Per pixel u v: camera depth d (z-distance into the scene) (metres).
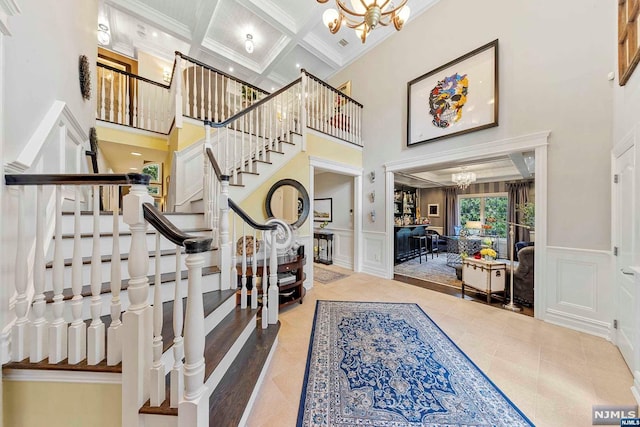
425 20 4.03
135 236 0.98
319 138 4.17
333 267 5.43
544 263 2.73
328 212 5.90
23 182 1.08
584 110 2.51
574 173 2.57
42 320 1.10
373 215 4.86
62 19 1.84
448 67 3.68
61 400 1.08
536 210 2.80
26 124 1.34
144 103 4.38
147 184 1.03
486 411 1.45
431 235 7.44
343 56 5.38
